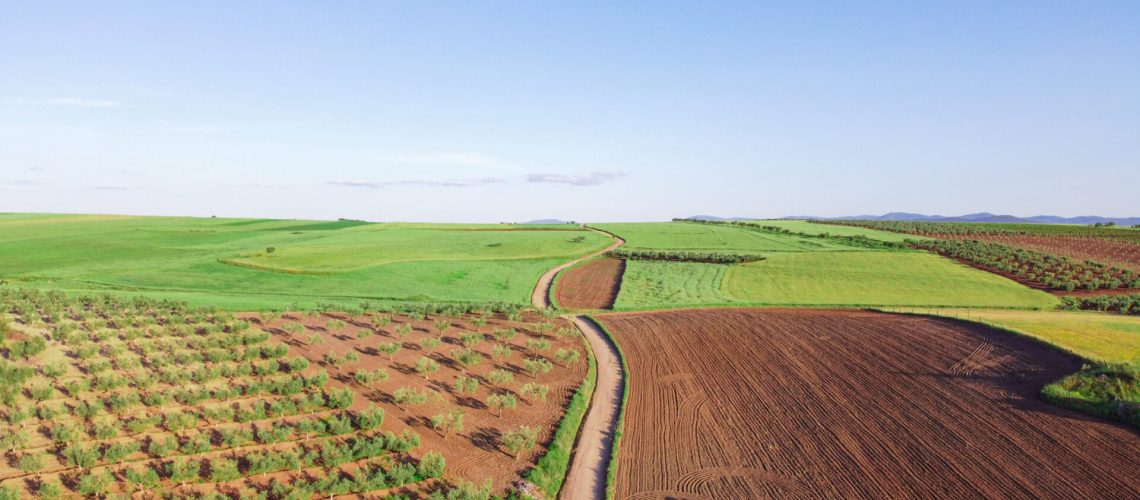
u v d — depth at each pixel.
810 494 24.03
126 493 21.58
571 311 63.00
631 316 59.97
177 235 121.31
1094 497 22.56
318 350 40.72
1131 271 82.31
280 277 74.12
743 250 109.38
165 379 31.81
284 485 23.09
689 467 26.84
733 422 31.89
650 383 38.69
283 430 27.05
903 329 50.16
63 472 22.52
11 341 33.97
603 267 93.31
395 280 76.81
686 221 192.00
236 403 30.33
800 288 76.12
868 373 39.06
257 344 40.47
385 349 41.47
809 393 35.84
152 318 43.56
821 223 166.25
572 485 25.48
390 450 26.97
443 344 45.12
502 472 25.73
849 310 61.28
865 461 26.67
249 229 145.75
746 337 49.72
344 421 28.52
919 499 23.19
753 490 24.58
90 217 164.50
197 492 22.25
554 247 111.81
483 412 32.31
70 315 43.41
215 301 53.03
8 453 23.41
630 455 28.19
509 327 52.00
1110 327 46.78
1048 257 91.81
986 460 26.05
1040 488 23.45
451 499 22.47
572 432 30.80
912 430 29.70
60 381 30.36
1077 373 34.31
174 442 24.81
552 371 40.34
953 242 110.50
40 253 90.25
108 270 74.56
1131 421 28.66
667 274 86.06
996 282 77.31
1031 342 42.66
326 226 157.75
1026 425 29.31
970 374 37.28
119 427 26.48
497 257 98.69
